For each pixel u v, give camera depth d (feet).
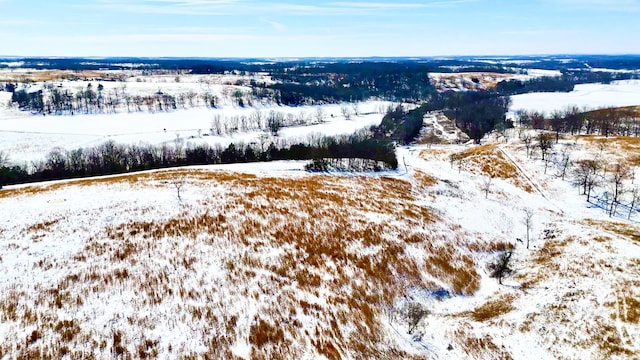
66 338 87.25
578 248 160.25
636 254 148.25
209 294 107.55
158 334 92.79
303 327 104.68
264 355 94.58
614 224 191.21
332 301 116.37
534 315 119.14
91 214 136.46
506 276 148.46
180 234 130.62
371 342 105.91
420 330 113.70
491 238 172.14
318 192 182.50
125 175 194.49
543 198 233.35
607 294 123.65
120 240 123.13
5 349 82.84
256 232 139.44
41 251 113.50
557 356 103.09
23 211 137.39
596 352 102.42
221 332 97.25
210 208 149.89
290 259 129.29
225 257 123.44
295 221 151.12
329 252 137.08
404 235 156.15
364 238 148.56
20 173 223.51
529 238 180.34
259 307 107.04
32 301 95.30
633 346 102.63
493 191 229.86
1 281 99.91
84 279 104.83
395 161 247.50
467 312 125.80
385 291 127.13
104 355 85.61
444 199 203.31
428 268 142.41
